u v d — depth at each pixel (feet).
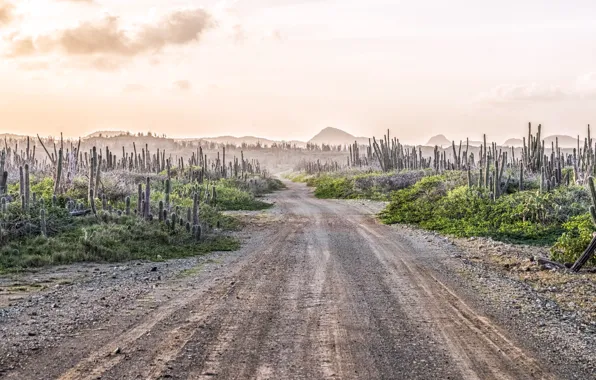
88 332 24.50
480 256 51.01
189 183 146.41
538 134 124.88
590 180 44.37
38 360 20.48
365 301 31.68
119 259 47.39
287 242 60.54
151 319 26.96
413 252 53.11
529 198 73.00
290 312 28.76
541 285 37.68
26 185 55.62
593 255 44.01
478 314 28.99
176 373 19.22
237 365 20.20
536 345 23.56
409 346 22.99
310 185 233.14
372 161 259.80
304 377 19.04
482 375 19.61
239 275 40.29
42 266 43.34
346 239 63.31
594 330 26.37
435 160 166.40
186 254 51.75
